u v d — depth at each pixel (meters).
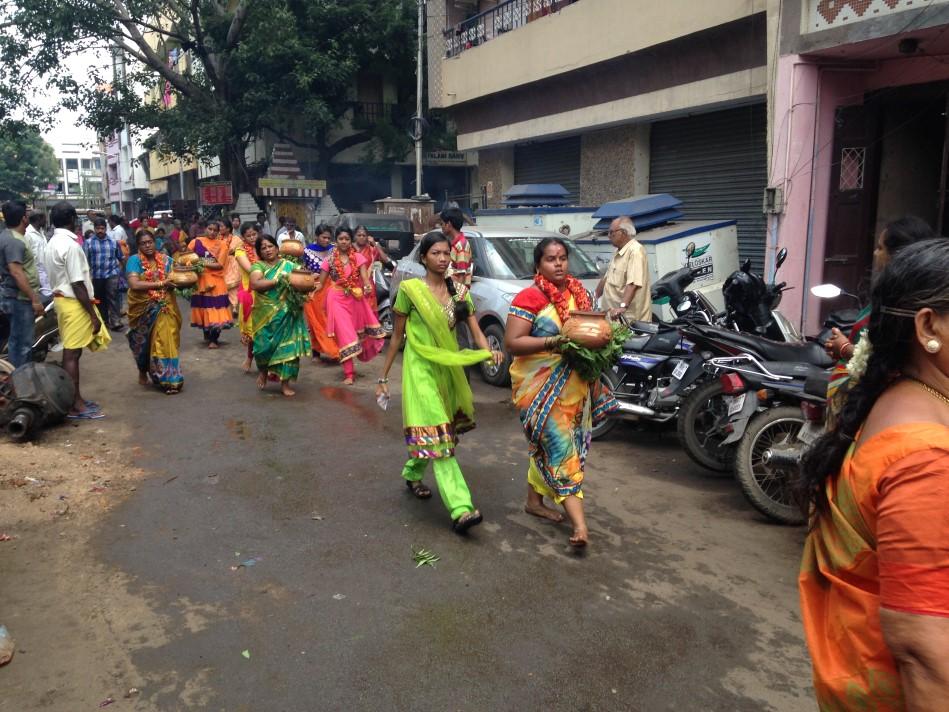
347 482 5.18
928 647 1.21
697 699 2.88
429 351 4.35
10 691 2.88
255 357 7.71
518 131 15.96
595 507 4.82
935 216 9.69
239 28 20.66
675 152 12.84
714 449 5.30
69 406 6.34
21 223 6.96
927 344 1.35
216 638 3.26
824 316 8.97
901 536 1.25
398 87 24.70
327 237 10.16
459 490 4.31
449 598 3.62
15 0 18.88
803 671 3.07
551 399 4.02
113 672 3.01
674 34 10.95
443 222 7.38
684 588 3.75
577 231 12.34
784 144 8.48
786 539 4.36
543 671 3.04
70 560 3.99
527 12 14.77
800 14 8.17
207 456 5.72
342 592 3.67
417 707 2.81
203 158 22.62
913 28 7.18
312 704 2.82
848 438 1.47
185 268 7.55
